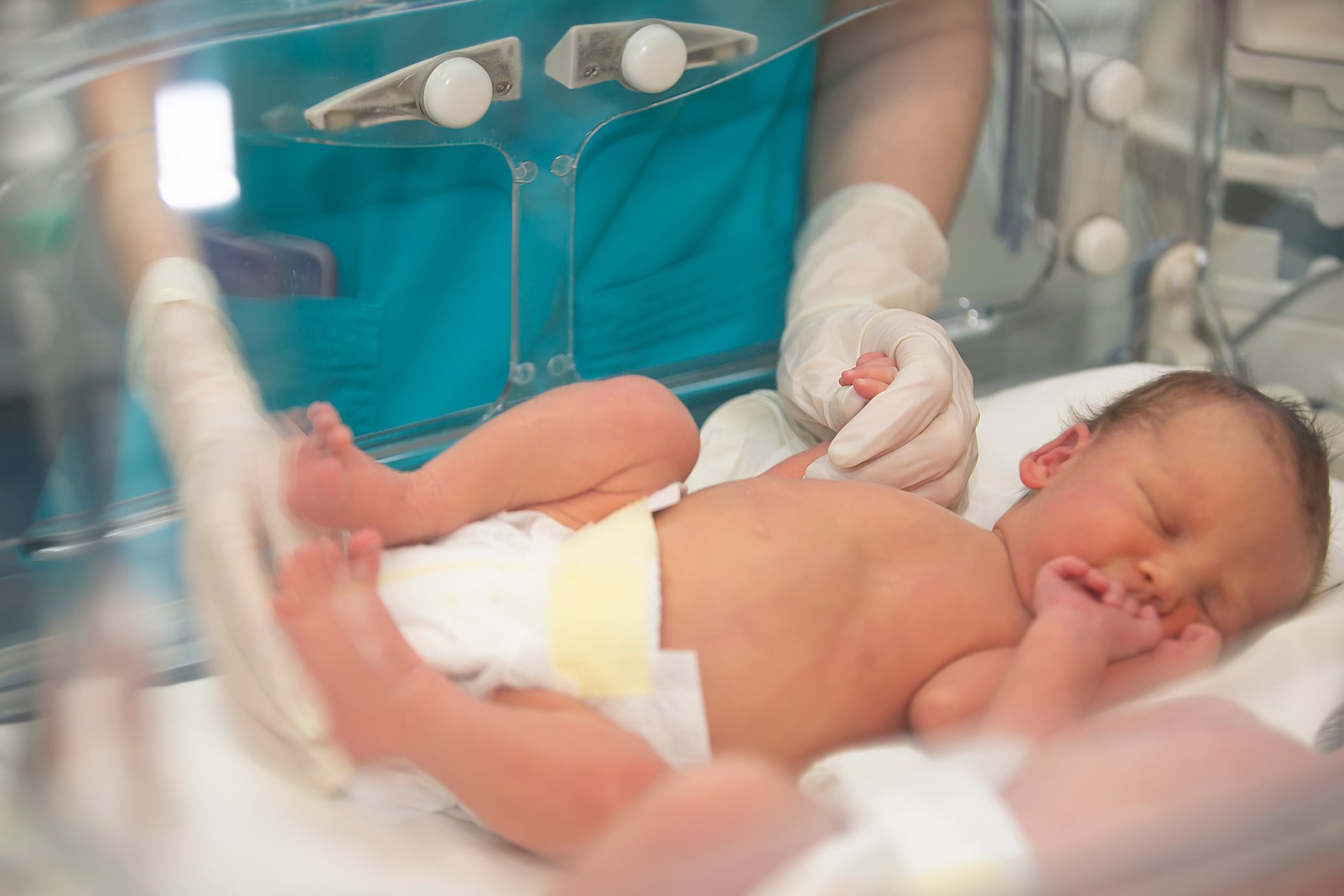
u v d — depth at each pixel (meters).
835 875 0.50
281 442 0.76
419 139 0.94
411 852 0.62
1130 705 0.70
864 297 1.12
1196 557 0.79
